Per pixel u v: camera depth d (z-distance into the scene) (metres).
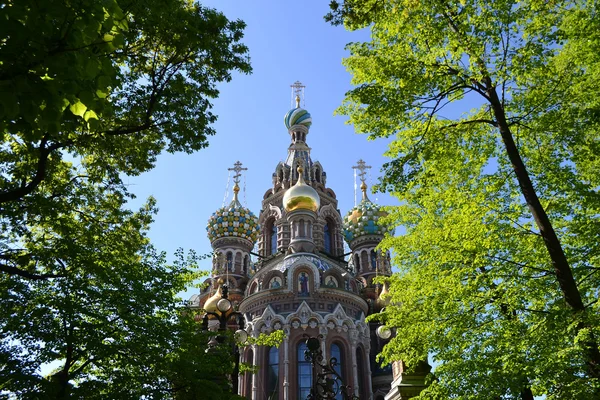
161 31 17.03
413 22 16.38
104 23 9.34
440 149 17.14
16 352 17.62
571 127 15.84
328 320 50.53
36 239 19.88
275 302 52.00
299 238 58.53
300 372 48.22
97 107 9.71
